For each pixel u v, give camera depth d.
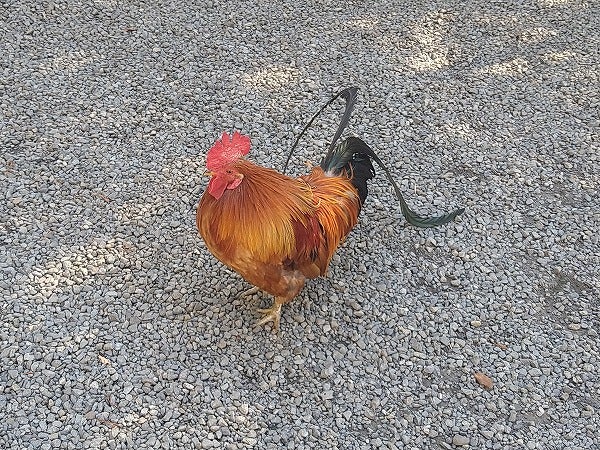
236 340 1.27
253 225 1.12
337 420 1.17
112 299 1.31
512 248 1.50
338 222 1.26
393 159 1.67
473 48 2.05
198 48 1.94
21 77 1.79
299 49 1.97
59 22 1.98
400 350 1.29
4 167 1.55
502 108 1.85
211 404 1.17
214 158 1.09
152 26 2.00
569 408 1.23
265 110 1.76
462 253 1.47
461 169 1.67
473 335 1.33
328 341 1.29
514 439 1.18
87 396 1.16
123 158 1.60
